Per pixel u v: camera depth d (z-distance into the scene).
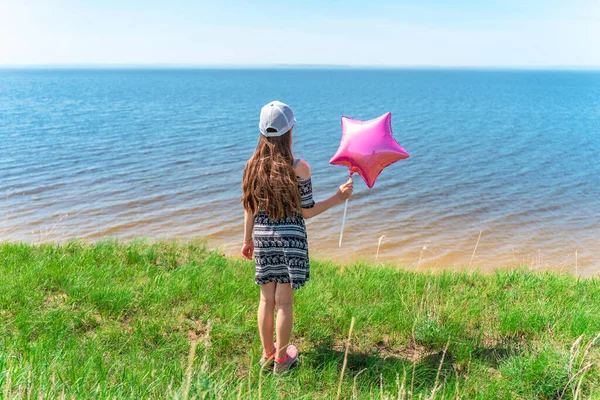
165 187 22.25
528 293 5.94
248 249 4.16
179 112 66.31
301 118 59.59
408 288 5.98
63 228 15.66
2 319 4.35
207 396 2.92
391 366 3.97
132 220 16.92
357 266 7.67
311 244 14.56
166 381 3.38
